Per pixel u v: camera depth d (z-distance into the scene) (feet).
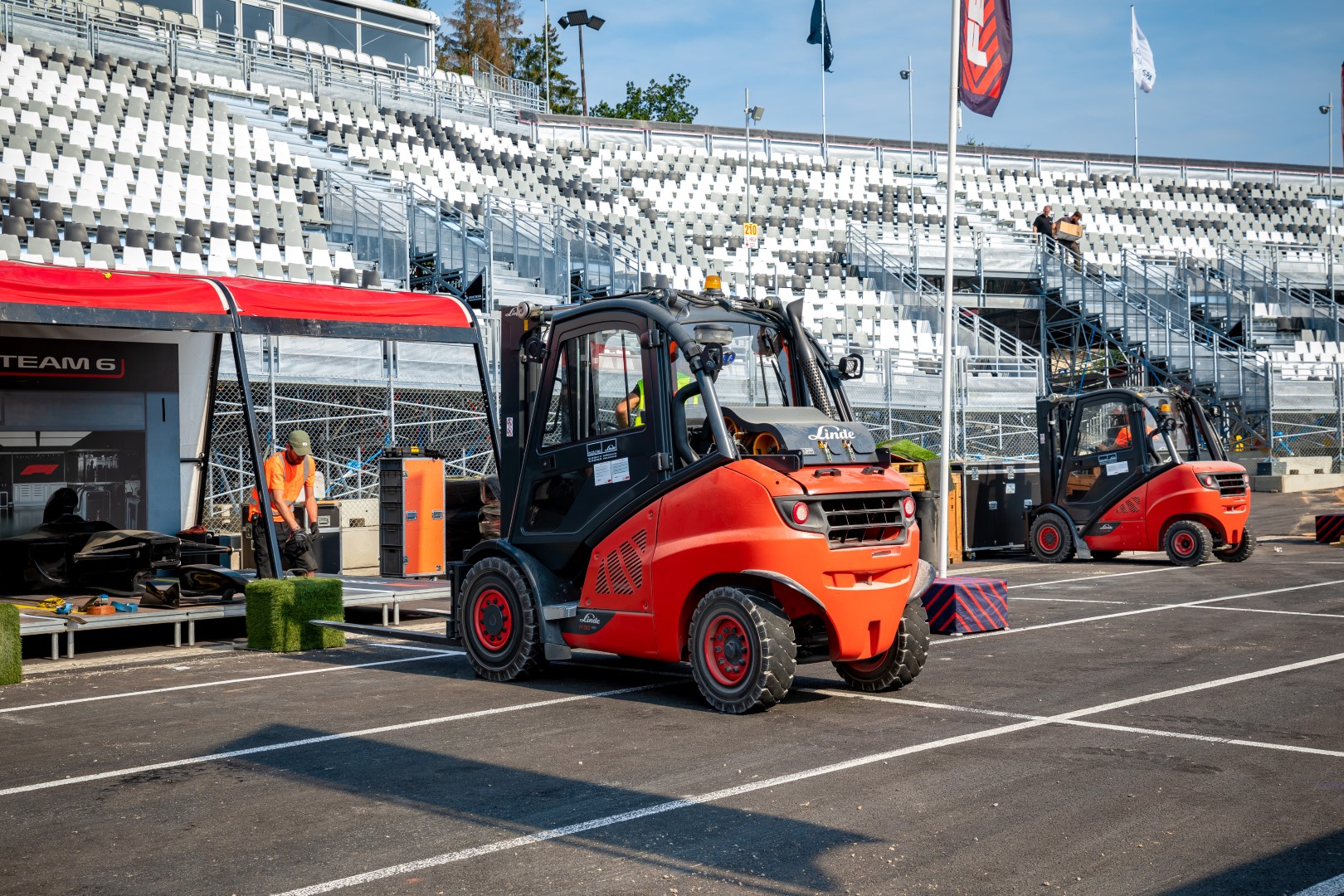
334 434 58.75
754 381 25.79
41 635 31.04
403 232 75.77
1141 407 53.06
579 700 23.99
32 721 22.71
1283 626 33.32
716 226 117.39
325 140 103.60
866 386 76.69
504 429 27.27
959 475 56.34
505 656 26.02
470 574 26.91
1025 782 17.33
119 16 105.91
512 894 13.00
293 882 13.46
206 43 110.42
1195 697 23.56
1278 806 16.05
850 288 101.04
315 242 77.97
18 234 63.67
